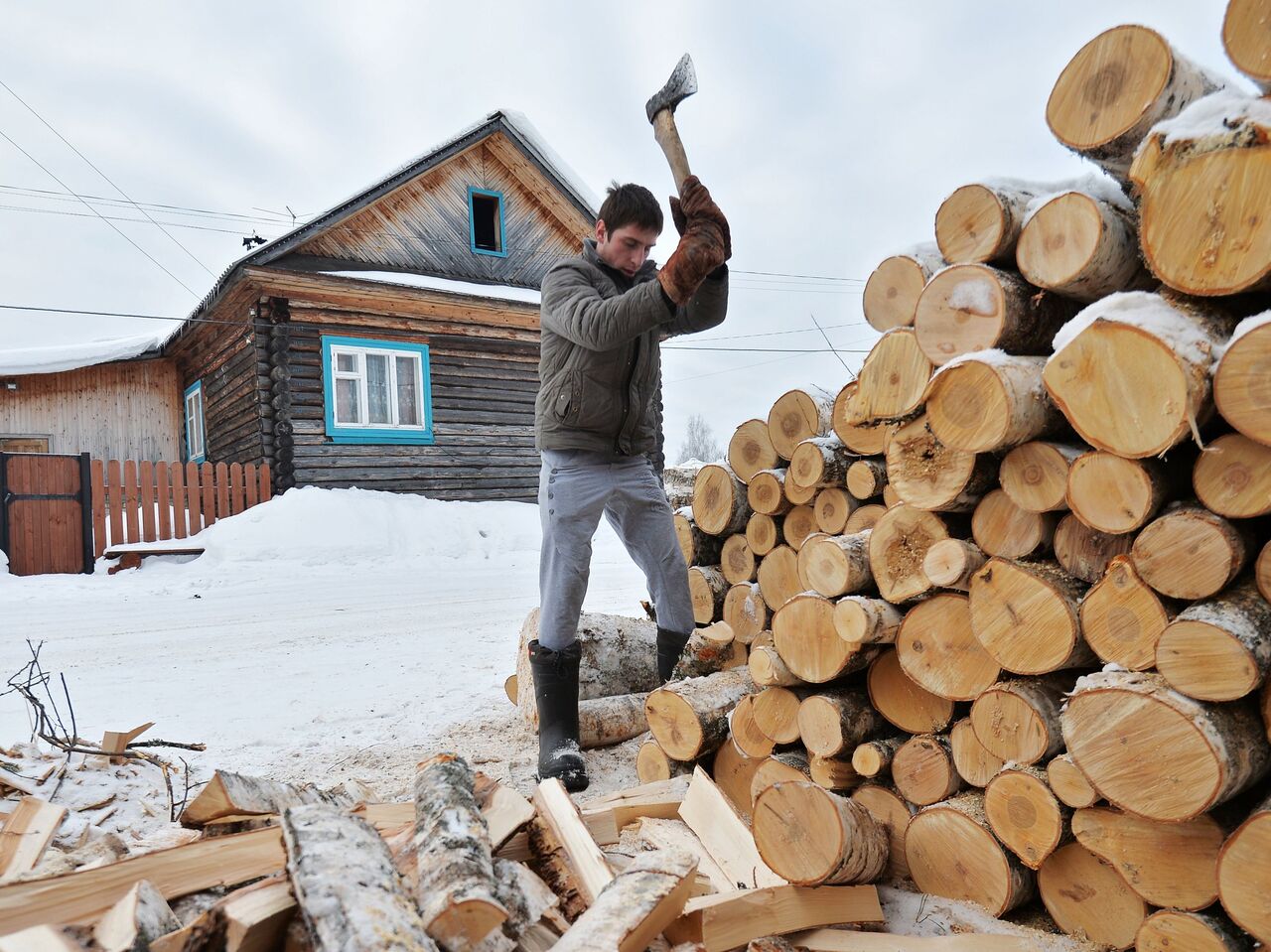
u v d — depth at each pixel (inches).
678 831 78.7
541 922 50.8
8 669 166.6
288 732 122.5
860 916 65.8
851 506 107.1
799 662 83.6
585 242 106.8
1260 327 49.6
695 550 136.3
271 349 410.6
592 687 122.9
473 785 62.2
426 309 453.4
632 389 102.7
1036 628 63.5
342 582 311.7
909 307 82.0
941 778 73.0
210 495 377.4
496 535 415.2
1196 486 55.1
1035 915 68.0
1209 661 51.3
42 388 553.6
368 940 37.2
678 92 91.0
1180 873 55.0
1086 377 57.1
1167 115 56.9
